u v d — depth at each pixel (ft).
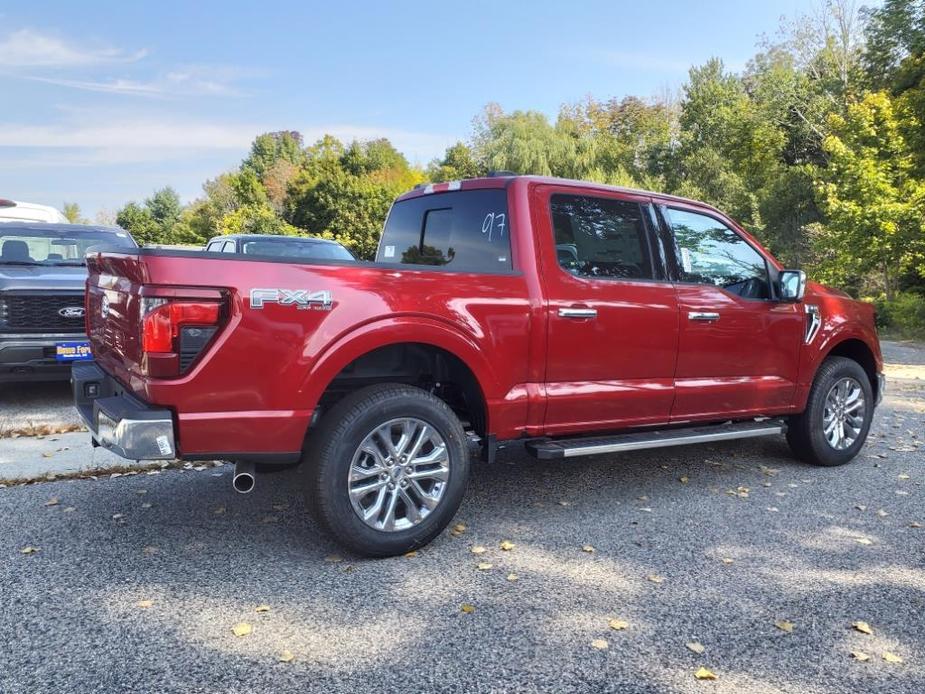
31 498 14.64
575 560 12.00
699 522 13.97
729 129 122.42
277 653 8.87
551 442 13.78
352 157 176.76
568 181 14.26
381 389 11.80
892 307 62.39
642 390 14.67
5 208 34.17
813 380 17.81
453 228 14.85
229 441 10.64
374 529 11.64
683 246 15.70
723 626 9.78
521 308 13.01
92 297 13.75
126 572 11.16
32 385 28.63
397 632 9.45
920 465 18.63
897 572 11.69
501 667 8.65
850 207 60.90
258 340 10.62
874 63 88.48
